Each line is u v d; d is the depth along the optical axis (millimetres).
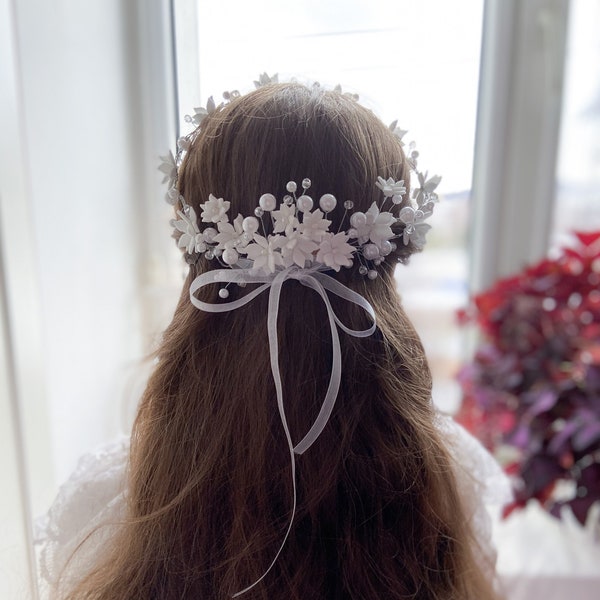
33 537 595
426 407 451
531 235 961
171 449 427
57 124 692
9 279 624
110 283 821
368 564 418
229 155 390
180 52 624
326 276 393
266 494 408
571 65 887
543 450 710
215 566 412
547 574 734
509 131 919
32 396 666
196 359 424
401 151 424
